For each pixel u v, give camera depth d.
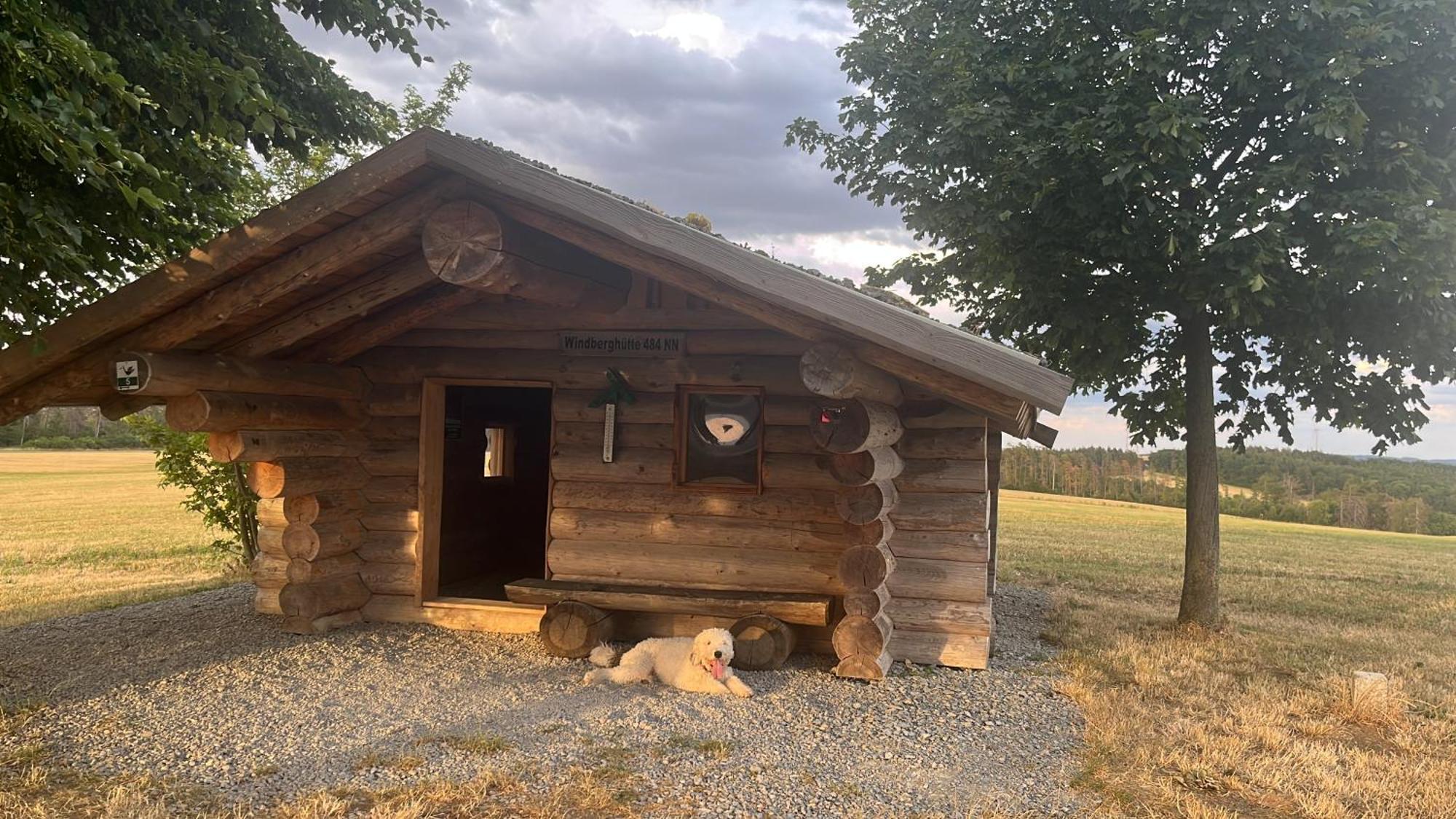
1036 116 8.92
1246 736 5.88
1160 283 9.19
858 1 10.68
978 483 7.22
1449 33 7.79
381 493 8.23
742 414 7.57
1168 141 8.09
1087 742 5.59
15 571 13.36
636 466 7.70
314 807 4.20
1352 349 9.41
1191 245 8.57
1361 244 7.57
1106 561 17.62
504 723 5.50
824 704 6.11
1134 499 57.34
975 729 5.76
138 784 4.48
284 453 7.29
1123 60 8.52
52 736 5.14
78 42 4.82
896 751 5.30
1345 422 10.12
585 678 6.41
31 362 6.28
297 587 7.70
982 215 9.05
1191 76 8.97
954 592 7.26
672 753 5.07
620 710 5.79
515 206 5.82
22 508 25.86
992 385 5.18
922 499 7.35
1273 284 8.41
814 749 5.25
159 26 6.94
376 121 10.15
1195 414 10.16
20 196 5.93
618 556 7.70
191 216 8.27
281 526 8.35
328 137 9.47
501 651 7.32
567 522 7.81
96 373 6.54
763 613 6.95
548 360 7.92
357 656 6.96
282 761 4.83
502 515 11.53
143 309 6.07
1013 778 4.96
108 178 6.40
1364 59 7.91
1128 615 10.86
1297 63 8.09
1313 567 18.19
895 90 10.00
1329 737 6.07
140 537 18.27
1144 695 6.88
